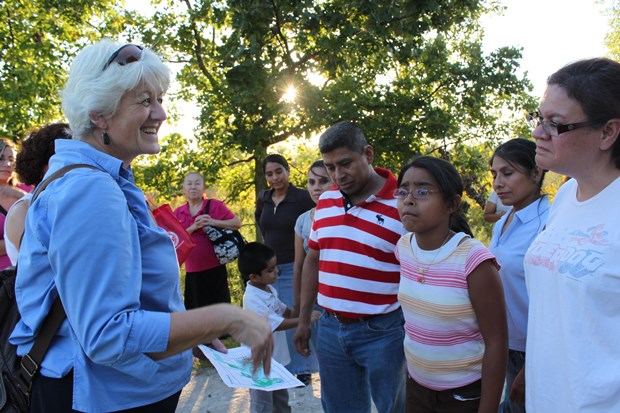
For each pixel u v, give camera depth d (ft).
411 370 7.84
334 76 34.42
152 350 4.53
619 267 4.57
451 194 7.26
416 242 7.79
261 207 17.78
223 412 14.08
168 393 5.50
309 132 32.68
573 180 5.91
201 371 17.17
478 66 36.11
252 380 6.77
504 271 8.63
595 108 4.89
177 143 39.81
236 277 41.86
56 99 33.88
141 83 5.28
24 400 5.28
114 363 4.56
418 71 38.96
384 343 8.96
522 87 35.86
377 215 8.97
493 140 40.37
